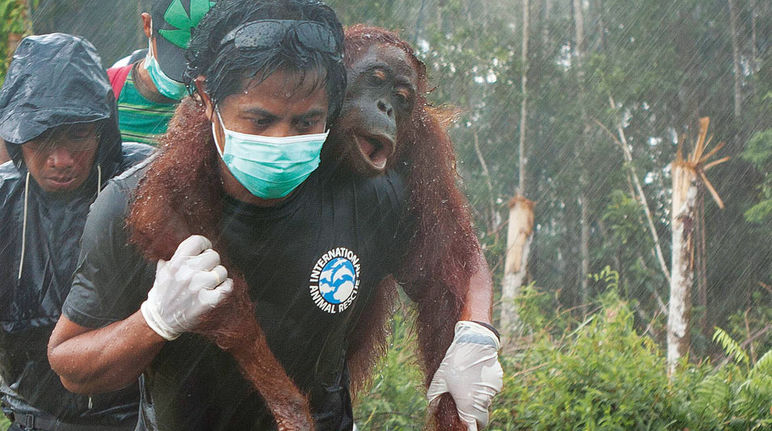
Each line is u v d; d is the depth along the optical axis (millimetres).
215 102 1988
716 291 23656
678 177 10930
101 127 2883
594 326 5480
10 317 2963
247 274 2219
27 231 2953
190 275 1961
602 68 26484
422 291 2486
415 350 2592
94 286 2172
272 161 1975
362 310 2547
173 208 2064
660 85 26438
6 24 6117
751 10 27484
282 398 2109
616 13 27953
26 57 2879
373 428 4609
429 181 2436
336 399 2527
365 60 2139
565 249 26625
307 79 1927
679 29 27562
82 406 2992
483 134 26469
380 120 2121
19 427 3117
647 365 5172
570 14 28750
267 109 1938
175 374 2326
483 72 25250
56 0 7891
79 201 2951
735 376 5566
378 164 2178
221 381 2342
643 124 26766
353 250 2336
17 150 2898
